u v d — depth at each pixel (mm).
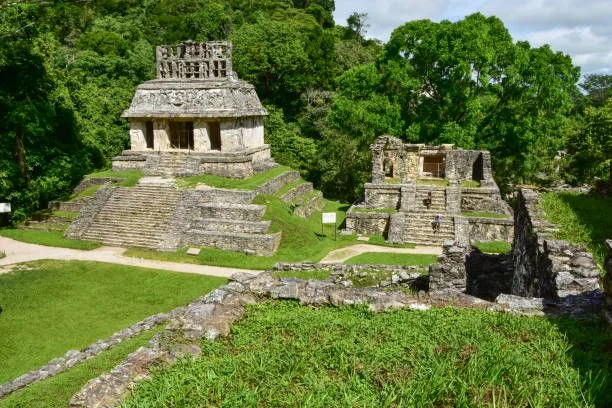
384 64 36812
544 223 13367
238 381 6984
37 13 31641
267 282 10656
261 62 52094
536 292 11969
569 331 8094
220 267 23516
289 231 26719
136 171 33312
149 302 18594
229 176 31609
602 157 35781
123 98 45781
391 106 35938
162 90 33625
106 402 6715
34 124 30672
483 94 35875
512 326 8391
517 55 34062
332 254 25344
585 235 13125
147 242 26312
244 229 26188
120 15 69562
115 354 9969
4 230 29344
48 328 16062
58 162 32875
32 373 10820
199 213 27609
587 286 9641
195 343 8297
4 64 29328
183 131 36031
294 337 8359
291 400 6469
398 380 6820
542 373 6906
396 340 8031
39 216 30359
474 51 32781
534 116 34719
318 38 58062
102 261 23859
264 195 29578
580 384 6535
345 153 44719
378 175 31906
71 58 49094
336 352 7656
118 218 28234
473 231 28328
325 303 9938
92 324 16438
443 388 6457
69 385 8609
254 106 35625
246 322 9156
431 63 35562
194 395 6684
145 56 51000
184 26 60156
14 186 30875
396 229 28047
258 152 35781
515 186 41219
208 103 32844
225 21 61906
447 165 33156
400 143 31859
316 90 55500
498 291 16547
